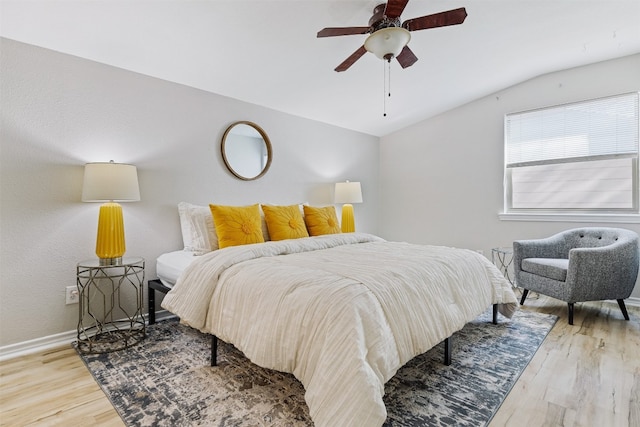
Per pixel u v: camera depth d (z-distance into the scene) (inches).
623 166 124.3
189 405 58.5
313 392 46.8
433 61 116.6
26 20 75.6
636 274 106.0
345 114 155.2
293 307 54.5
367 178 186.5
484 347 83.1
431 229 173.2
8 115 80.0
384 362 49.9
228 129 123.3
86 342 87.3
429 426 52.7
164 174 107.5
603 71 125.3
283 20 85.9
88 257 92.4
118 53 91.5
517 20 96.7
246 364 74.3
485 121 153.5
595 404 58.5
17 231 81.7
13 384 66.5
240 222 101.8
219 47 94.0
